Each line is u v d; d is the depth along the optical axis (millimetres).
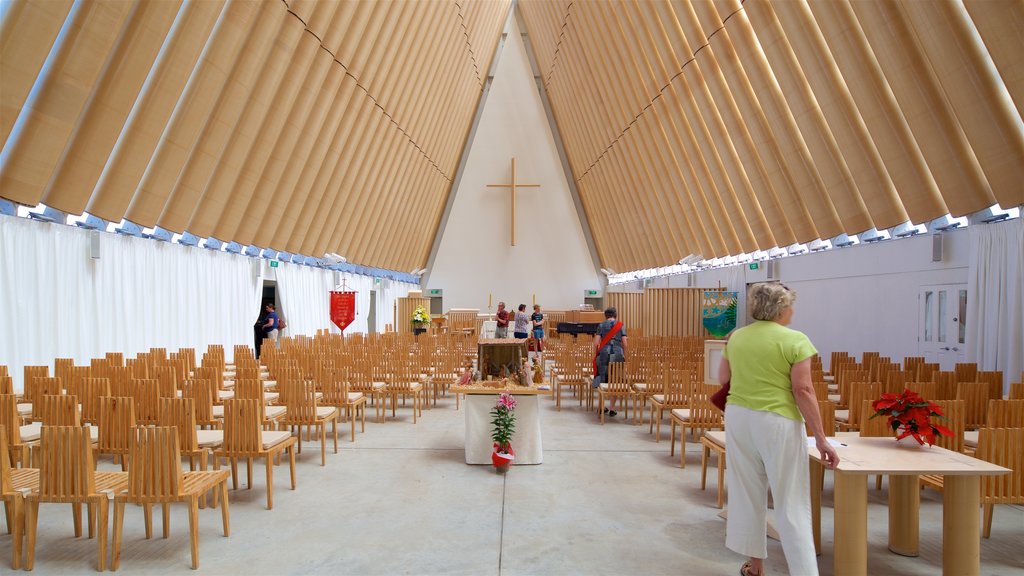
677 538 3926
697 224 16469
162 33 7797
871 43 7656
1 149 6480
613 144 19641
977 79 6703
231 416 4414
